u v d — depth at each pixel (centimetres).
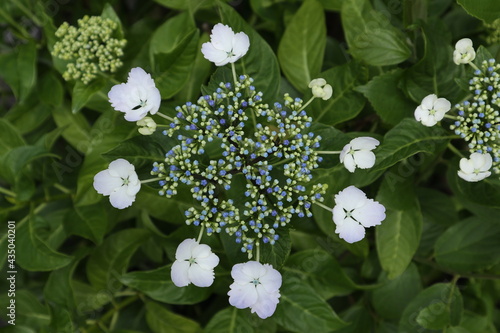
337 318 58
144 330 66
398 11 62
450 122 58
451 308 61
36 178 65
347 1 60
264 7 64
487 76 55
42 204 66
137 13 71
